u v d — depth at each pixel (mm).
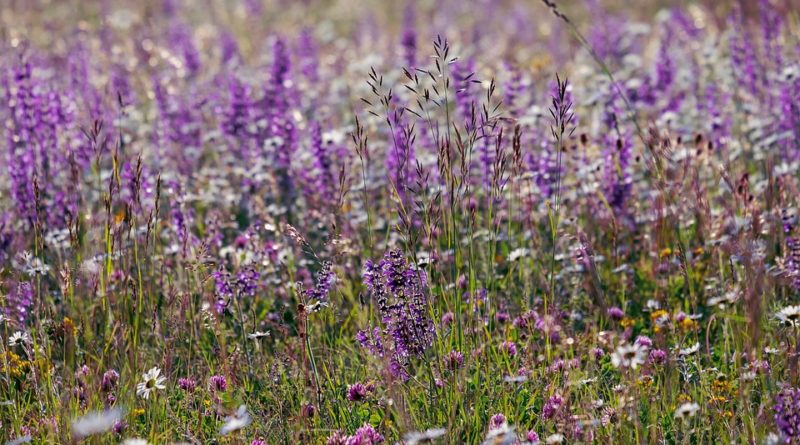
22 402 7910
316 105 15906
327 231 11383
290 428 7309
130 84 16406
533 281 9875
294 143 12609
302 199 12359
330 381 7656
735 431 6996
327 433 7258
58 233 10484
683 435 7039
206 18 27562
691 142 12828
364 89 16484
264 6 30016
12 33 17797
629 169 11188
